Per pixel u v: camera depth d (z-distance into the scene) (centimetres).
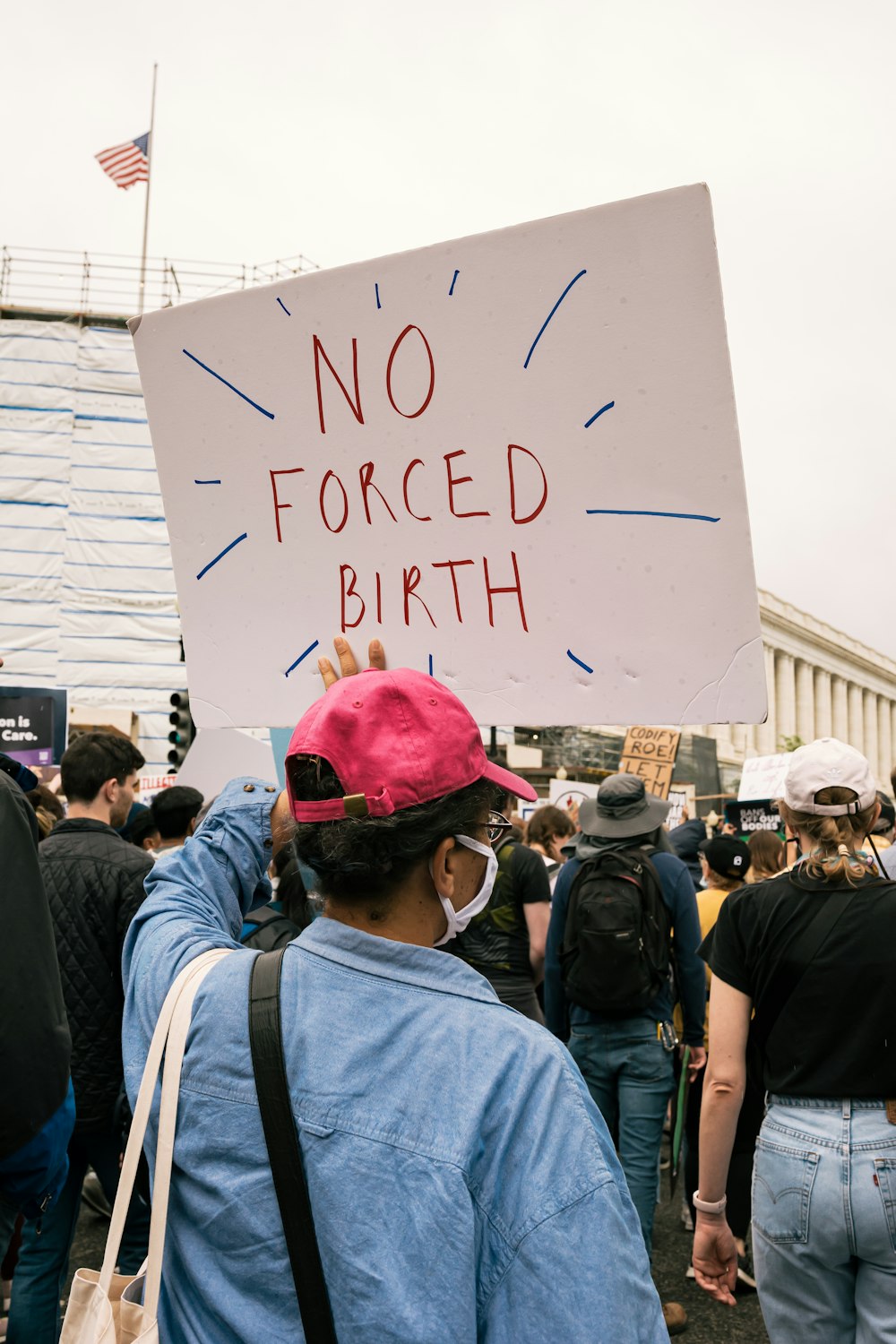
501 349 155
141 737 2495
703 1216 226
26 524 2520
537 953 396
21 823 183
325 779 108
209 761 503
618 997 351
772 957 214
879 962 204
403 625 167
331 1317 93
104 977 291
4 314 2636
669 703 149
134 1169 109
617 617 151
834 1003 206
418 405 162
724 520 144
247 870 154
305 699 175
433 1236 91
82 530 2534
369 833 105
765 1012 217
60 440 2555
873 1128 201
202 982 113
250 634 179
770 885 222
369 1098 98
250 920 258
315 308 167
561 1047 102
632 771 991
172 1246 106
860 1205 197
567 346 151
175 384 179
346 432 168
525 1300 90
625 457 149
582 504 153
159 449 182
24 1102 171
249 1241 98
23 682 2478
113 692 2500
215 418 177
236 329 174
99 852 302
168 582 2548
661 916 363
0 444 2538
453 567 162
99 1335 103
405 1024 101
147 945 128
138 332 180
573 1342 88
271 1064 101
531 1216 92
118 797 324
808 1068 208
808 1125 206
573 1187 93
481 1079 97
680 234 142
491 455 158
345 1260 93
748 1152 256
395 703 108
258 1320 96
